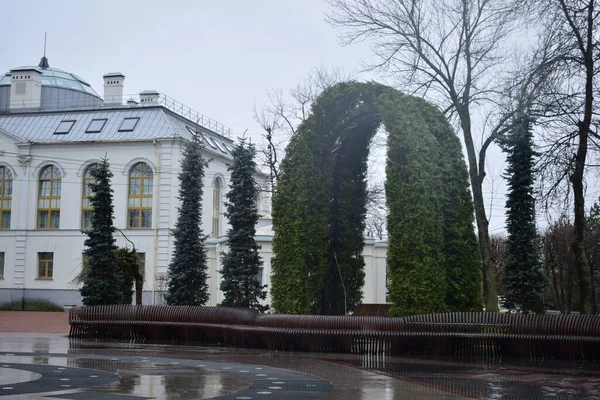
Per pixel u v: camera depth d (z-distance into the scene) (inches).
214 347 925.2
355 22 1186.0
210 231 1974.7
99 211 1259.2
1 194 1982.0
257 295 1139.9
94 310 1077.8
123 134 1887.3
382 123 920.9
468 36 1069.8
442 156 858.8
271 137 1892.2
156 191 1838.1
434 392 489.1
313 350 845.8
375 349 819.4
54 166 1946.4
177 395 461.7
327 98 914.7
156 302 1796.3
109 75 2098.9
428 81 1111.6
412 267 813.2
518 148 1195.9
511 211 1215.6
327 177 929.5
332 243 960.3
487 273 1050.1
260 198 2203.5
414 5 1087.6
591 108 864.3
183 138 1846.7
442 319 796.0
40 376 559.2
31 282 1931.6
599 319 751.7
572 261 1733.5
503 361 731.4
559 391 507.2
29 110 2085.4
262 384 527.5
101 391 476.4
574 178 889.5
